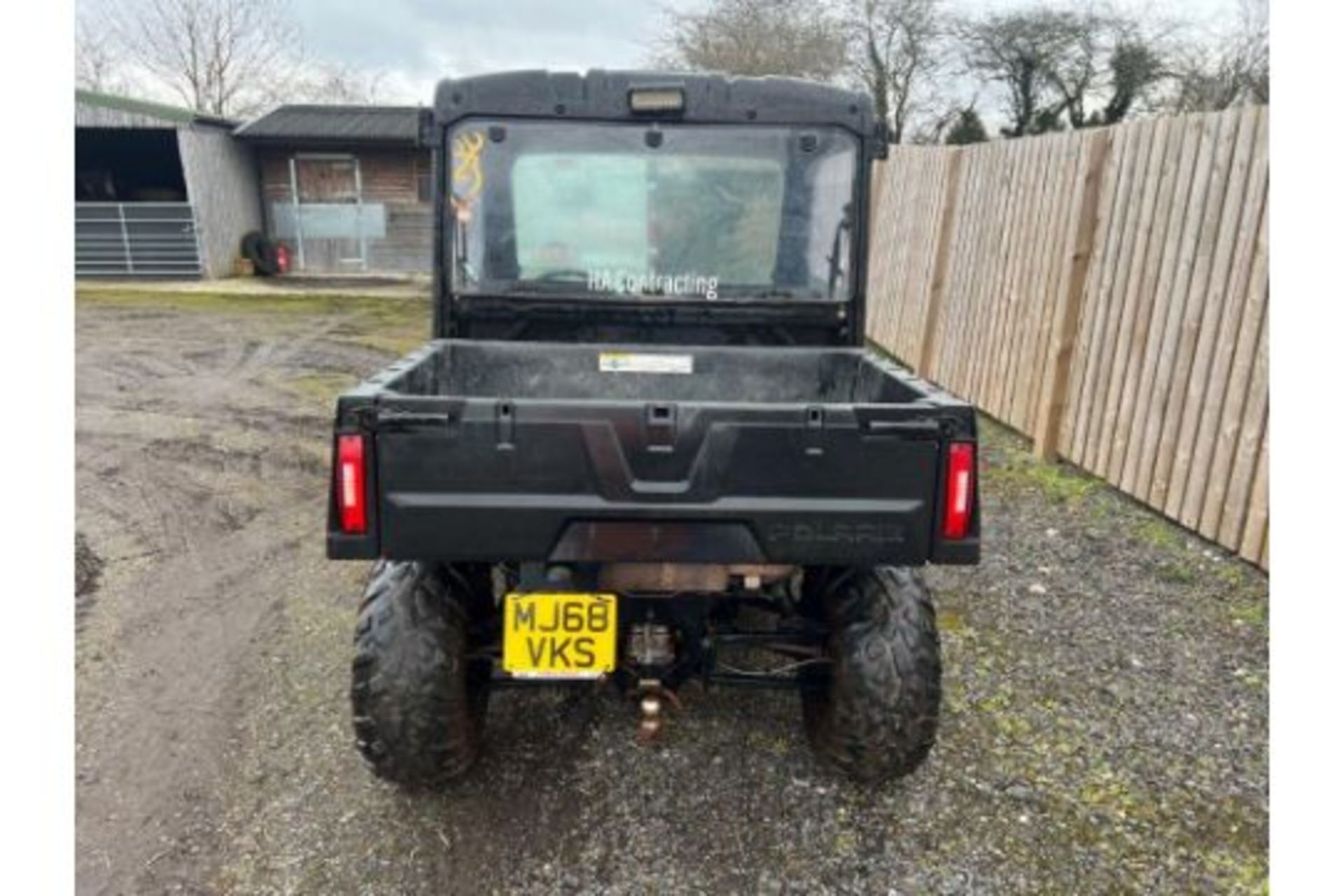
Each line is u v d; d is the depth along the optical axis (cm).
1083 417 553
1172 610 383
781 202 334
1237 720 304
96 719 306
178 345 1061
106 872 237
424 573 246
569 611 228
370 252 1894
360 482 209
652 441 210
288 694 324
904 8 2152
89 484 564
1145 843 249
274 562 446
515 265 337
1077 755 287
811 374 340
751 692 322
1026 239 625
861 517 213
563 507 212
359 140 1772
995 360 673
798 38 2023
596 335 344
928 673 243
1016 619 375
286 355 1015
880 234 991
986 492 527
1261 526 409
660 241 336
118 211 1658
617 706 312
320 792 270
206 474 589
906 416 211
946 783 273
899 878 237
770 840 250
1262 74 1803
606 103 324
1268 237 403
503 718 305
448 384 327
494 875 237
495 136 327
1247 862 242
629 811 261
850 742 247
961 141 2206
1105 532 465
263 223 1883
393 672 237
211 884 234
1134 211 504
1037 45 2141
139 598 402
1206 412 443
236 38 3069
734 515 212
